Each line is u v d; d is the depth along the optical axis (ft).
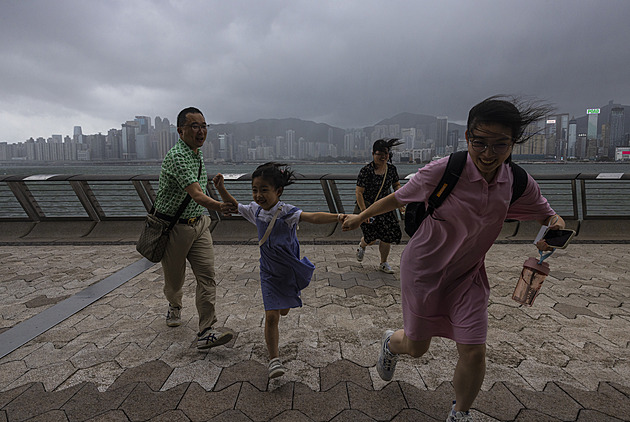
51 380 7.85
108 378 7.91
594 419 6.56
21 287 14.15
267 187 7.81
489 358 8.70
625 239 21.83
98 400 7.13
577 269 16.31
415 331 6.27
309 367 8.32
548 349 9.15
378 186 14.94
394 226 14.99
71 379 7.88
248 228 23.44
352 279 14.99
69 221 24.07
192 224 9.44
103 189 23.58
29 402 7.08
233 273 15.93
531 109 4.85
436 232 5.73
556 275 15.42
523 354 8.90
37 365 8.48
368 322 10.82
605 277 15.17
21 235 23.57
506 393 7.31
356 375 7.98
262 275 8.19
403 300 6.45
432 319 6.19
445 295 6.11
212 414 6.69
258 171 7.87
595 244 21.20
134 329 10.43
